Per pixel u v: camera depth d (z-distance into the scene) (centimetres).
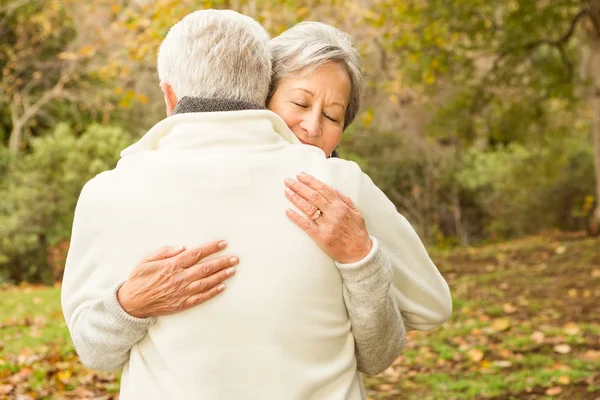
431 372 572
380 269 151
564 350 601
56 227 1588
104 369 158
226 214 148
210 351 144
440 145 2225
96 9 1688
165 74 163
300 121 175
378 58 1464
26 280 1576
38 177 1603
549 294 877
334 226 149
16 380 525
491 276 1038
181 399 143
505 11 1369
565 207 1903
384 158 2148
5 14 1814
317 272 149
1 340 695
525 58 1428
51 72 1880
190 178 150
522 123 1514
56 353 602
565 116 1767
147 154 155
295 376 146
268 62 164
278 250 148
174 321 147
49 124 1928
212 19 160
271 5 902
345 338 155
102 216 153
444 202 2153
